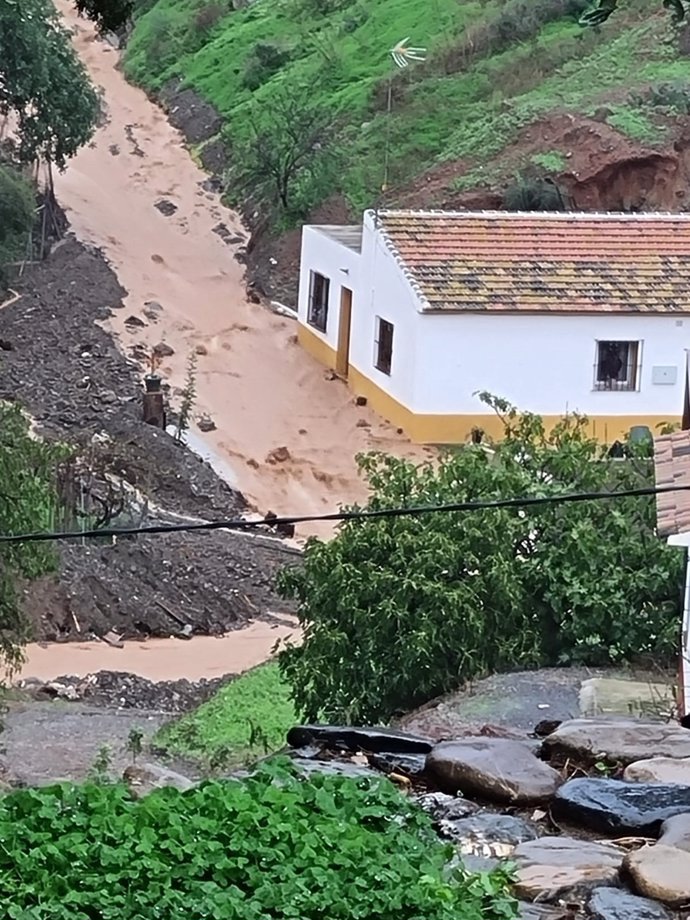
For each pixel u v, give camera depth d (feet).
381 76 170.81
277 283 141.08
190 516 101.65
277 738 61.57
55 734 65.72
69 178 161.48
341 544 56.39
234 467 109.91
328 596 55.72
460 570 56.29
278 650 72.38
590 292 112.27
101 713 71.26
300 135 156.35
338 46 182.50
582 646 57.16
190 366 124.06
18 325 125.80
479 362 111.04
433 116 159.63
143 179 166.30
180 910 17.71
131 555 91.76
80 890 18.13
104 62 206.39
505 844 22.00
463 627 54.24
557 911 19.40
